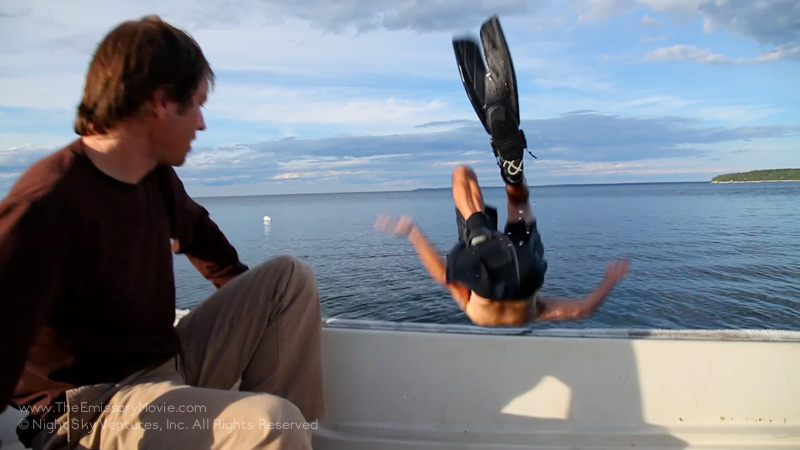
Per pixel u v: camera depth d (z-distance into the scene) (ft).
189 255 7.34
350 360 8.01
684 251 77.87
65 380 5.26
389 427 7.70
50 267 4.50
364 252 83.15
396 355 7.95
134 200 5.45
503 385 7.68
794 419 7.27
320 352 7.02
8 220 4.39
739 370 7.44
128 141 5.28
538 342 7.74
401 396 7.82
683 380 7.47
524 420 7.53
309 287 6.80
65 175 4.80
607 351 7.63
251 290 6.59
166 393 5.17
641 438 7.23
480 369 7.76
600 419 7.43
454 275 9.09
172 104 5.30
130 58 5.03
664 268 63.77
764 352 7.47
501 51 10.16
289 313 6.64
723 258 70.54
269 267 6.66
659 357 7.55
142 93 5.08
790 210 158.71
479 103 10.39
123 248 5.24
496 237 8.80
